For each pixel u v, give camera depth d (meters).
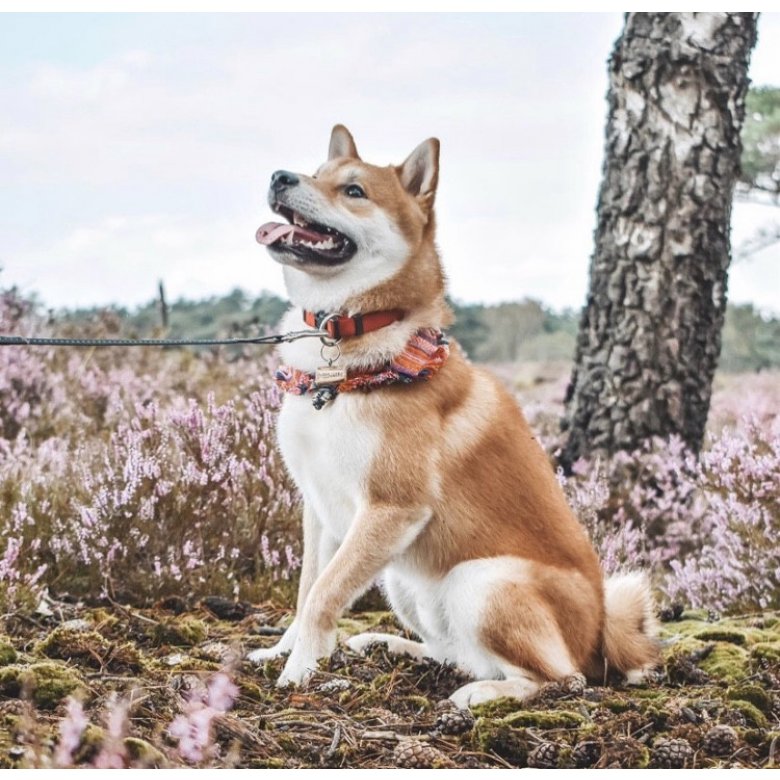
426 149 2.28
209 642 2.29
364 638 2.27
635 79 3.09
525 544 2.17
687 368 3.06
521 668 2.11
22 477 2.66
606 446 3.06
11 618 2.26
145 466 2.49
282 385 2.21
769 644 2.30
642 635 2.22
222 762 1.84
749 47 3.12
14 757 1.78
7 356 3.16
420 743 1.90
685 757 1.92
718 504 2.70
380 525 2.14
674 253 3.06
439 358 2.18
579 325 3.16
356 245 2.21
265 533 2.61
